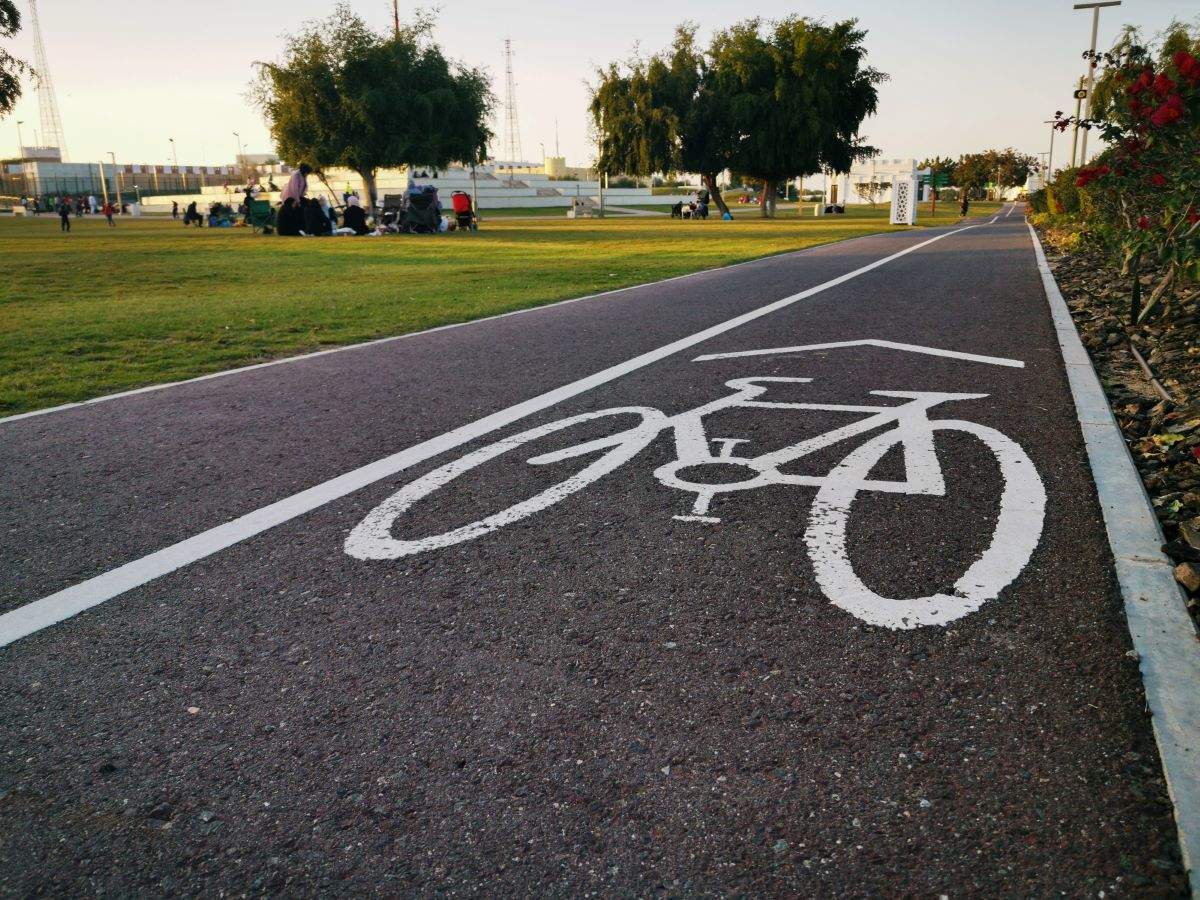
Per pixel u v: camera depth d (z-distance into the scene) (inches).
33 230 1814.7
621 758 77.0
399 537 127.5
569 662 92.4
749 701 84.7
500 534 127.5
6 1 1656.0
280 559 121.0
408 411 205.9
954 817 69.1
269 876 65.3
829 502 136.6
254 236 1376.7
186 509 141.7
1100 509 131.9
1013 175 4896.7
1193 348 265.3
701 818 69.8
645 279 568.7
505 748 78.7
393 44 1884.8
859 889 62.7
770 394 211.9
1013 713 81.7
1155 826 67.3
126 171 6161.4
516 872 65.1
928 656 91.7
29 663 95.3
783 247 920.3
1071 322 319.9
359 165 1908.2
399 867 65.7
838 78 2210.9
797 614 101.2
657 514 133.4
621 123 2324.1
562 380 236.5
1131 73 369.7
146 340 332.2
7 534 132.9
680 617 101.3
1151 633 94.0
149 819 71.2
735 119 2207.2
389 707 85.3
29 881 65.2
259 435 187.2
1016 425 179.3
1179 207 306.7
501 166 5236.2
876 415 188.9
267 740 80.7
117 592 111.9
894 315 348.5
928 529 125.1
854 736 79.1
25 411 217.0
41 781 76.0
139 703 87.2
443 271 673.0
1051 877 63.1
